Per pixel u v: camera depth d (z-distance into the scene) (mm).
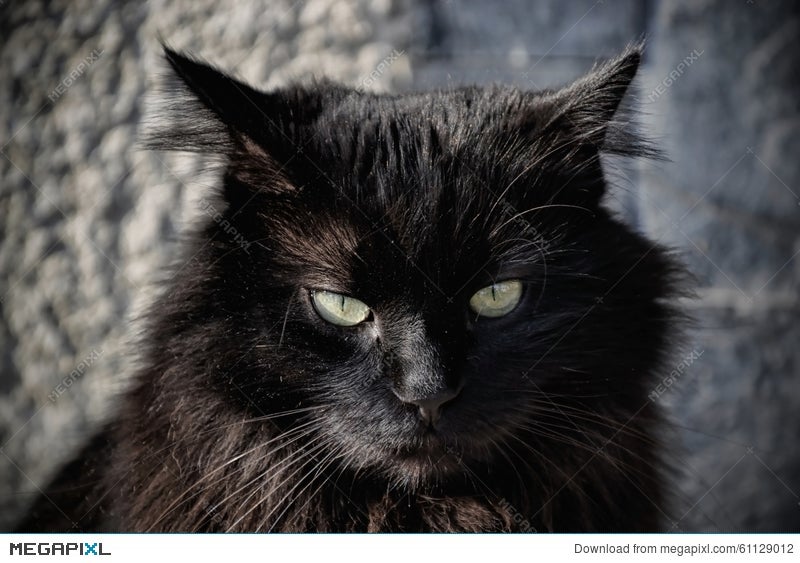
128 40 570
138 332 403
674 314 401
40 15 573
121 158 570
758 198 564
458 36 561
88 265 572
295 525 380
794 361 562
